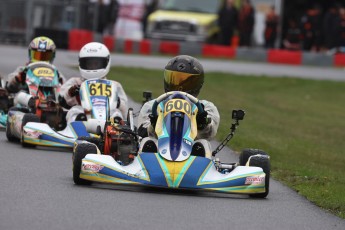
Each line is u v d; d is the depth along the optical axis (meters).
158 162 34.00
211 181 33.94
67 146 45.41
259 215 31.95
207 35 137.12
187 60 37.28
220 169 36.41
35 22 121.31
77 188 34.19
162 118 35.72
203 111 36.53
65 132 46.06
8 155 42.94
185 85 37.09
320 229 30.59
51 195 32.34
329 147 67.12
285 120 80.31
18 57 99.81
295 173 45.62
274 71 122.69
